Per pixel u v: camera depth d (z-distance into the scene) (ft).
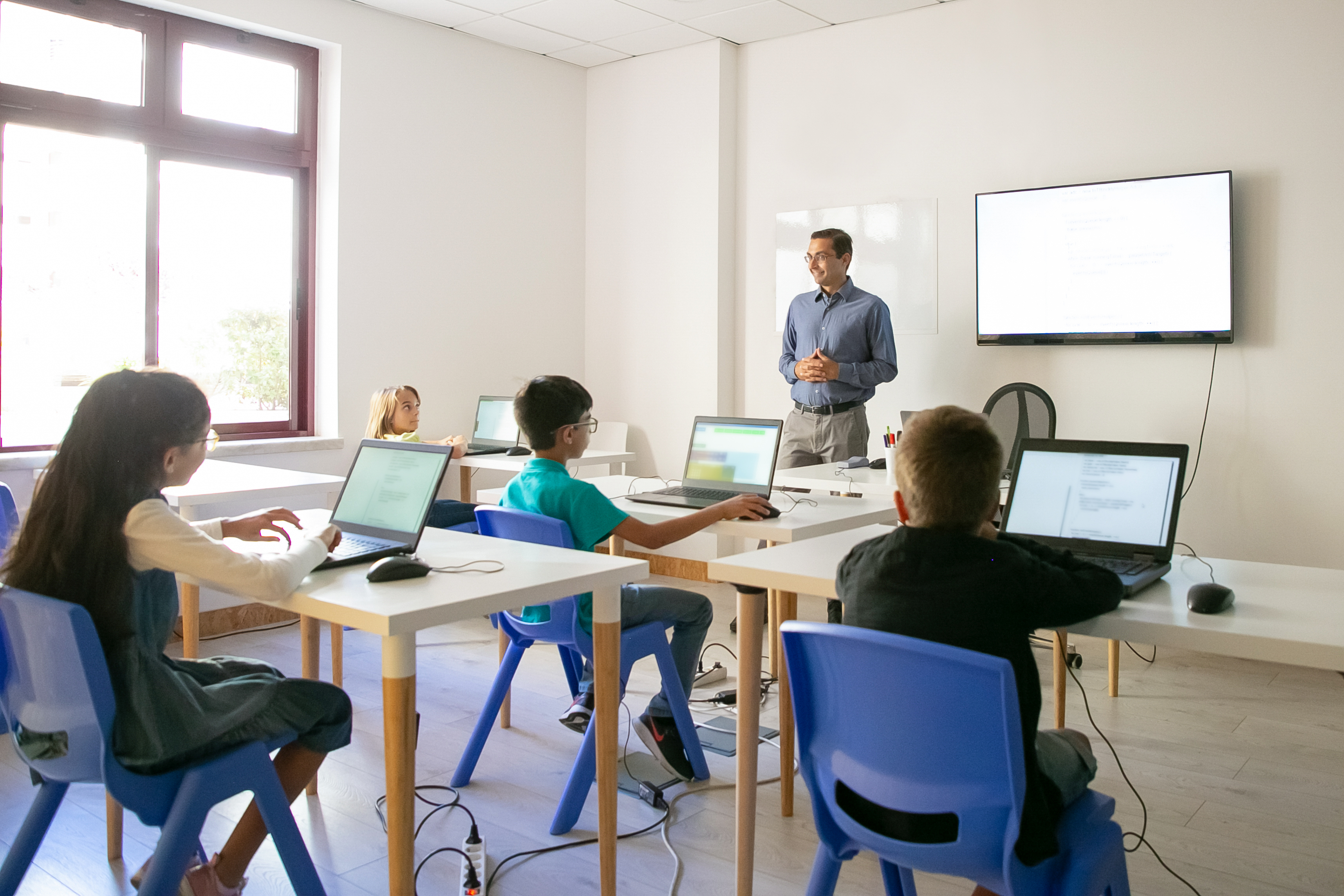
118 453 5.08
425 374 16.37
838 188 16.10
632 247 18.30
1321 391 12.25
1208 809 8.01
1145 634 4.90
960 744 4.21
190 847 4.97
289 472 11.26
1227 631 4.69
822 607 15.28
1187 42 12.95
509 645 8.45
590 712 9.11
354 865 7.02
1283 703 10.69
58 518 5.00
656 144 17.85
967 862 4.30
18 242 12.39
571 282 18.78
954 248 14.97
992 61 14.51
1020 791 4.04
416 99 16.01
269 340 15.05
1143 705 10.62
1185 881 6.81
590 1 15.02
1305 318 12.31
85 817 7.83
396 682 5.22
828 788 4.73
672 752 8.43
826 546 7.07
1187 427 13.20
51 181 12.63
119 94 13.16
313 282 15.40
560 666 11.91
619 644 6.40
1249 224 12.62
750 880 6.47
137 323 13.51
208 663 5.89
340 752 9.18
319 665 9.07
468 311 16.97
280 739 5.45
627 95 18.22
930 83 15.08
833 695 4.60
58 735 5.08
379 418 13.89
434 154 16.31
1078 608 4.58
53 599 4.77
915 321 15.38
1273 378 12.56
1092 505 6.52
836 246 14.25
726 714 10.26
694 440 10.42
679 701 8.34
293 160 15.03
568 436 8.27
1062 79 13.92
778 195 16.79
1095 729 9.77
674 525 8.11
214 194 14.28
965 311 14.92
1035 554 5.01
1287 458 12.51
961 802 4.25
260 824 5.70
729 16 15.64
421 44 16.03
